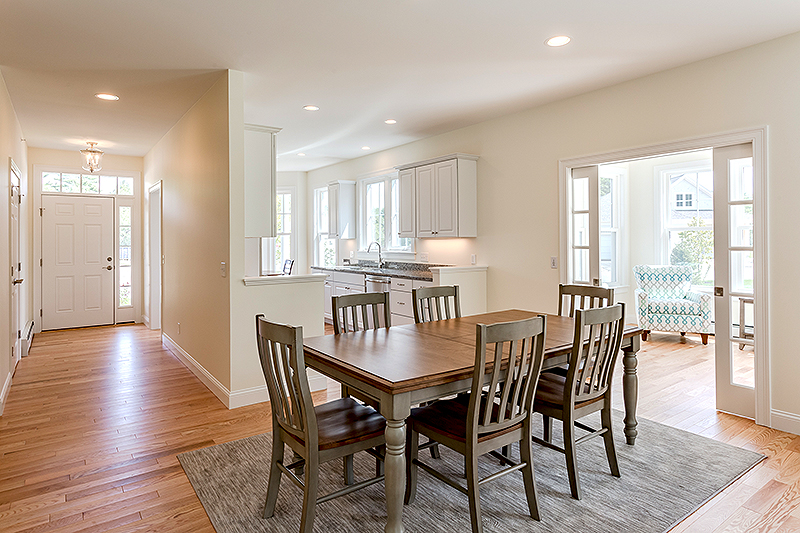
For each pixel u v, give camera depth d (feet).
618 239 22.41
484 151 16.65
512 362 6.59
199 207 13.85
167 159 17.79
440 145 18.54
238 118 11.66
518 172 15.43
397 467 6.11
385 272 19.60
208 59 10.82
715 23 9.18
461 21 9.07
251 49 10.28
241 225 11.84
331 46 10.17
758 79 10.14
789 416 10.02
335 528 6.84
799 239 9.70
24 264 17.95
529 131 15.05
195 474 8.41
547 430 9.50
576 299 13.92
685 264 21.01
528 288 15.24
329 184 24.86
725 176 10.83
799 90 9.59
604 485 7.98
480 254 16.98
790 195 9.77
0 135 11.76
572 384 7.52
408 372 6.43
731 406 11.13
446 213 17.01
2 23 8.95
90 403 12.14
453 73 11.84
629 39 9.91
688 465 8.65
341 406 7.84
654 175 21.71
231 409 11.73
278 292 12.46
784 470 8.43
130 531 6.75
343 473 8.52
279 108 14.92
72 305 22.39
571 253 14.06
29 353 17.49
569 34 9.66
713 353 17.20
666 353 17.28
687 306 18.69
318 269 24.75
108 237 23.17
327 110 15.15
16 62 10.89
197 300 14.29
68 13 8.57
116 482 8.14
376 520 7.06
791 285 9.84
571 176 14.03
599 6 8.52
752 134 10.20
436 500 7.62
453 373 6.43
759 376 10.41
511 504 7.45
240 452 9.30
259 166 12.75
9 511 7.24
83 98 13.56
